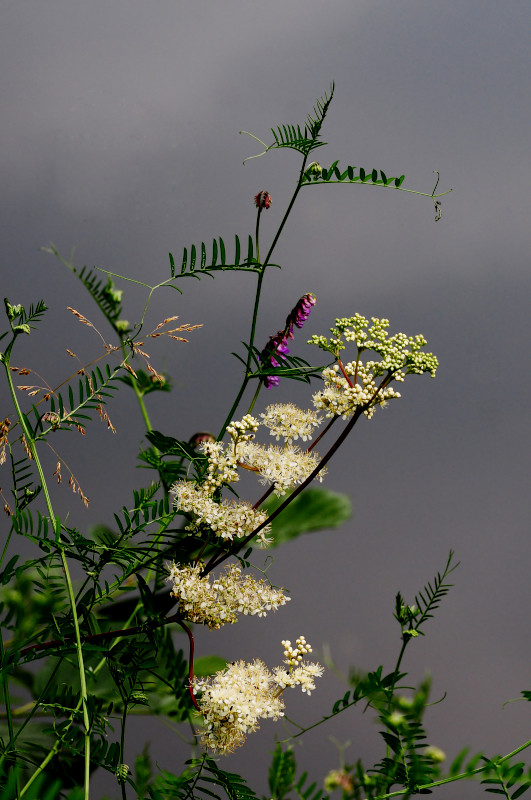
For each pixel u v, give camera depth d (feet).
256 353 6.05
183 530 5.95
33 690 6.29
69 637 5.98
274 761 5.88
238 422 5.93
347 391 5.89
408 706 6.02
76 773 5.95
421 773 5.85
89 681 6.07
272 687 5.91
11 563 5.94
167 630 6.03
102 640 5.98
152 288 6.01
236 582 5.93
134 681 5.94
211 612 5.92
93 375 6.02
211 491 5.93
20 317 5.97
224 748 5.86
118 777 5.82
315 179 6.01
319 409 5.93
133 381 6.57
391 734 5.87
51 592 6.04
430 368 5.89
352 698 5.90
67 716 5.90
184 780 5.79
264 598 5.92
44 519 5.94
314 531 6.75
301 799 5.83
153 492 5.96
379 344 5.93
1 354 5.96
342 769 6.00
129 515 5.96
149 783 5.83
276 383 6.06
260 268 6.04
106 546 5.94
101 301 6.59
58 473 5.97
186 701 5.89
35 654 5.91
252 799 5.80
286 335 6.06
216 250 6.01
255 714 5.84
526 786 5.81
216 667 6.52
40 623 6.02
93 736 5.86
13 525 5.92
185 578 5.92
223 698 5.83
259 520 5.91
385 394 5.90
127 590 6.02
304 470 5.92
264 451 5.93
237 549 5.94
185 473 6.05
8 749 5.84
